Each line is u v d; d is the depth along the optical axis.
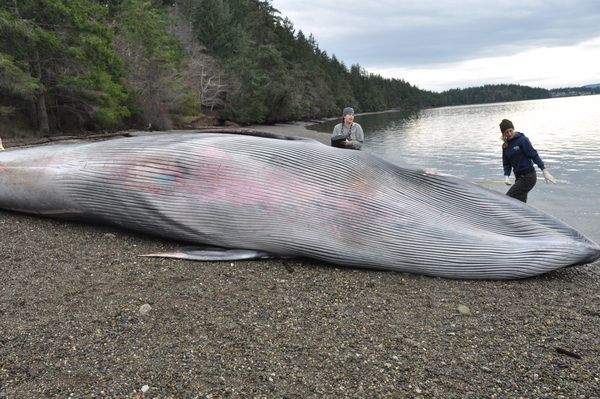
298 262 6.20
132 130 32.09
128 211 6.65
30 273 5.29
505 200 6.42
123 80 32.72
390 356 3.76
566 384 3.37
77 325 4.16
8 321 4.20
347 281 5.54
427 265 5.88
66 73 24.67
